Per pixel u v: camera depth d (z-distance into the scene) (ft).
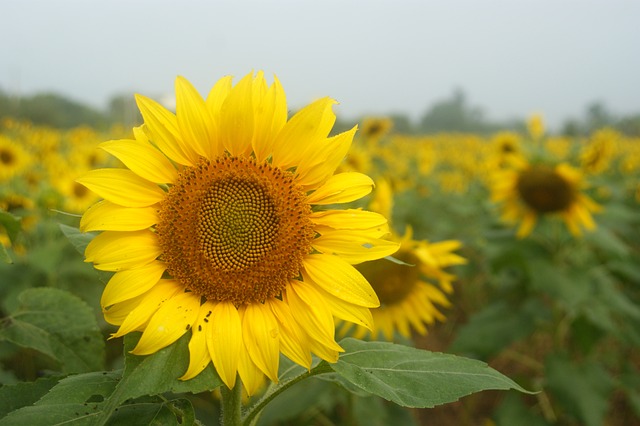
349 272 7.16
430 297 16.76
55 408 6.40
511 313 19.85
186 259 7.13
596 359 25.32
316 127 7.44
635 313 19.29
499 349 18.84
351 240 7.41
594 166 24.71
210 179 7.41
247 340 6.89
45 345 8.76
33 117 129.18
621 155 73.51
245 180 7.41
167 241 7.15
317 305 7.06
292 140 7.47
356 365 6.82
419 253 15.88
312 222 7.48
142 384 6.21
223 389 7.48
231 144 7.55
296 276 7.36
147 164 7.16
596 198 23.22
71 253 21.61
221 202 7.33
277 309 7.15
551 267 19.34
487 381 6.55
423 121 367.25
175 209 7.22
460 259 16.62
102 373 7.02
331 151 7.47
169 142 7.30
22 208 24.25
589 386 18.15
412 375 6.64
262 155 7.63
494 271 21.17
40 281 20.06
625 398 24.90
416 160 67.46
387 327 16.43
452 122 361.51
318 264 7.28
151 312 6.72
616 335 19.20
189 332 6.76
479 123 361.10
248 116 7.38
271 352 6.82
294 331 7.03
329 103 7.52
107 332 18.97
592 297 19.34
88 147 38.70
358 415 15.53
